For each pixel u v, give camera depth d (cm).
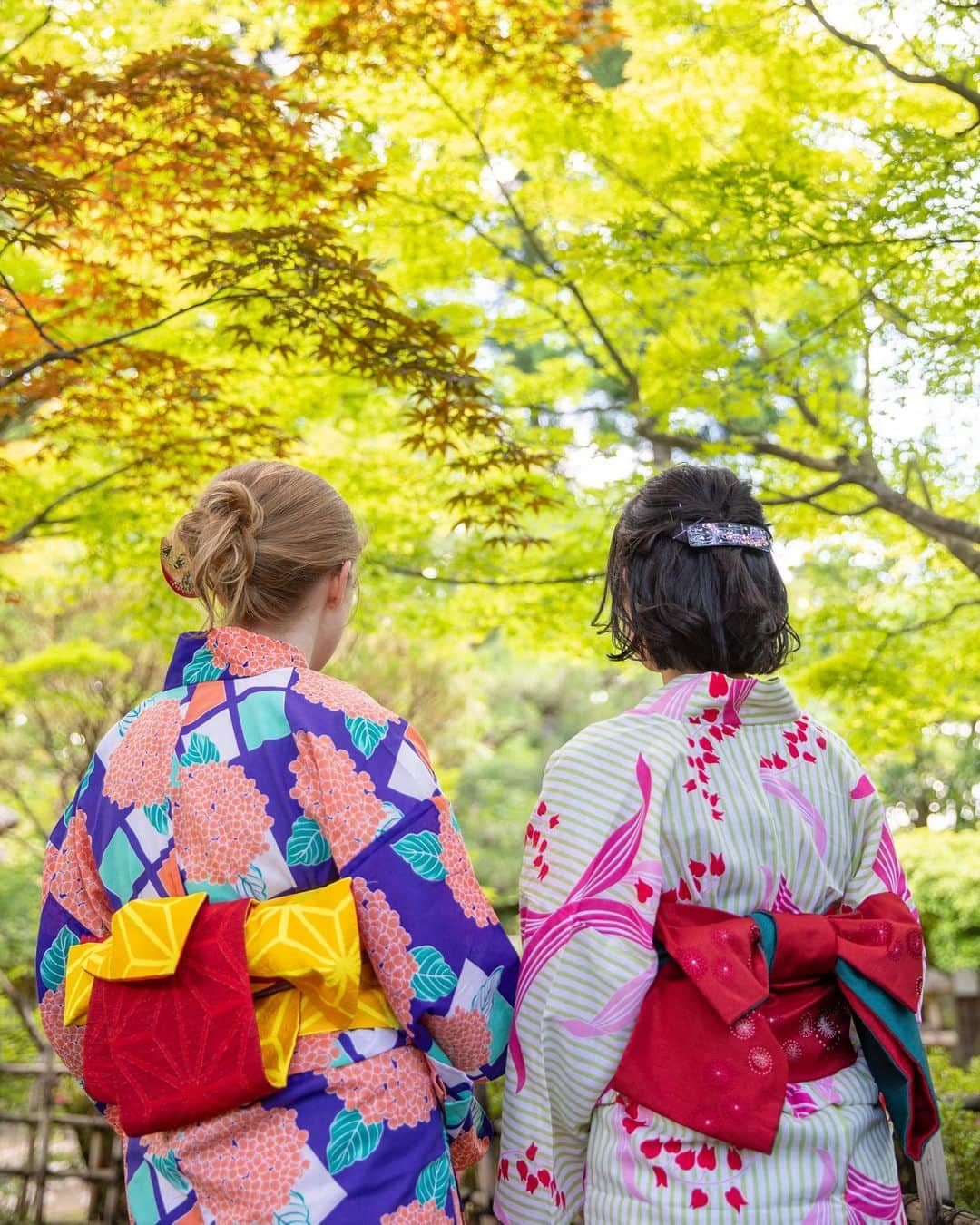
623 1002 127
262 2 436
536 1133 132
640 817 131
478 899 133
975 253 356
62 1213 501
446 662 823
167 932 124
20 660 791
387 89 443
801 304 466
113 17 404
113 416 421
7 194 312
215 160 357
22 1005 574
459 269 470
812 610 547
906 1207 191
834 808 138
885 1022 125
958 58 351
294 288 358
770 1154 121
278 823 129
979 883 678
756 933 126
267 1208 119
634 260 406
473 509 480
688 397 431
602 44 421
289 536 140
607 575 148
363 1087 124
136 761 138
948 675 497
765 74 406
